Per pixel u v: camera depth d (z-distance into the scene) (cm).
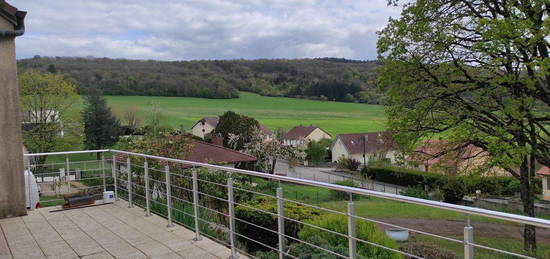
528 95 1361
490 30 1279
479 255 991
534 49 1357
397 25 1561
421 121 1553
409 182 3772
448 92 1491
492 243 1323
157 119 2305
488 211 194
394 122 1573
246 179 1061
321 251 505
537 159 1500
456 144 1582
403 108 1600
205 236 482
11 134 573
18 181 583
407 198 231
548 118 1407
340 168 5012
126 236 482
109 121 4244
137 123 4316
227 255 409
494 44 1277
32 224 541
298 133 6675
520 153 1295
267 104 8688
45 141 3066
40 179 859
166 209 628
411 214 1769
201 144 2552
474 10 1455
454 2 1480
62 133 3200
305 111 8431
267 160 3725
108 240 468
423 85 1572
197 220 459
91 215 586
